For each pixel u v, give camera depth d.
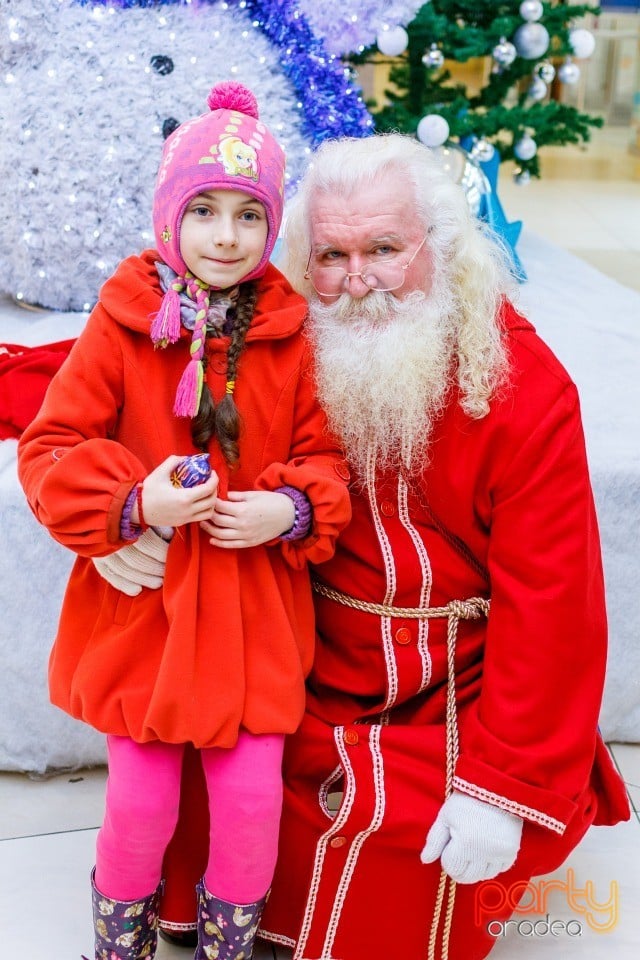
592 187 6.36
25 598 1.55
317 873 1.21
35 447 1.09
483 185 2.77
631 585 1.64
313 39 2.26
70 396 1.11
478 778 1.13
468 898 1.22
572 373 2.10
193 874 1.29
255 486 1.13
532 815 1.13
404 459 1.18
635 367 2.15
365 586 1.25
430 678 1.24
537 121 2.83
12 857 1.46
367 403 1.17
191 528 1.12
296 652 1.15
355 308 1.16
